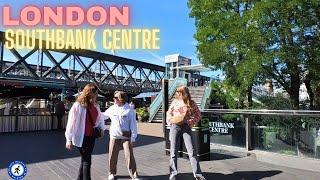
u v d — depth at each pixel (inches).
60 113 805.9
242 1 708.0
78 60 1815.9
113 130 316.2
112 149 318.0
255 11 621.6
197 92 1262.3
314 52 637.3
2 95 846.5
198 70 1812.3
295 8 621.6
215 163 394.9
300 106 752.3
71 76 1777.8
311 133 400.8
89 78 1904.5
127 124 315.0
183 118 315.9
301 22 624.7
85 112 280.8
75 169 366.6
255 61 627.5
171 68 1847.9
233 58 686.5
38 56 1581.0
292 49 627.8
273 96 727.1
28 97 872.3
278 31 625.3
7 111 768.9
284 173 352.5
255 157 422.6
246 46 650.2
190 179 328.8
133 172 318.7
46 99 900.0
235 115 470.6
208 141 410.9
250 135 456.1
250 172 355.9
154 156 441.4
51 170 361.1
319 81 658.2
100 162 404.5
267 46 637.9
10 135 667.4
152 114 1205.1
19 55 1481.3
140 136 681.6
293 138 416.5
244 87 673.6
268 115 438.9
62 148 501.7
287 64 653.3
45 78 1577.3
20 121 743.1
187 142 320.5
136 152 472.7
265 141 442.6
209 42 725.9
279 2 607.5
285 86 700.7
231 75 706.2
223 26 686.5
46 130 777.6
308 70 653.9
